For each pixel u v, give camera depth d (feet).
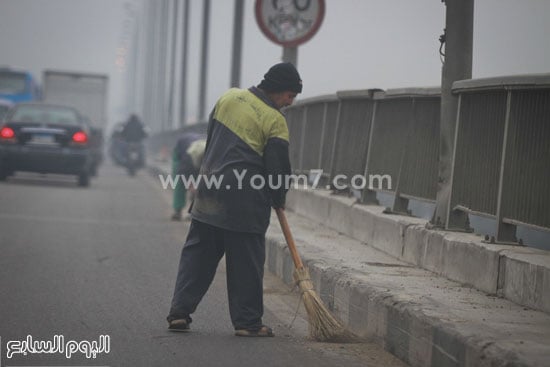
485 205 51.21
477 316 39.29
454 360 35.60
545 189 45.80
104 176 203.10
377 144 71.20
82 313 48.57
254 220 44.47
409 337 40.09
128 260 69.82
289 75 44.45
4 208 105.60
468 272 47.93
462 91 53.72
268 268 69.46
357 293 47.26
